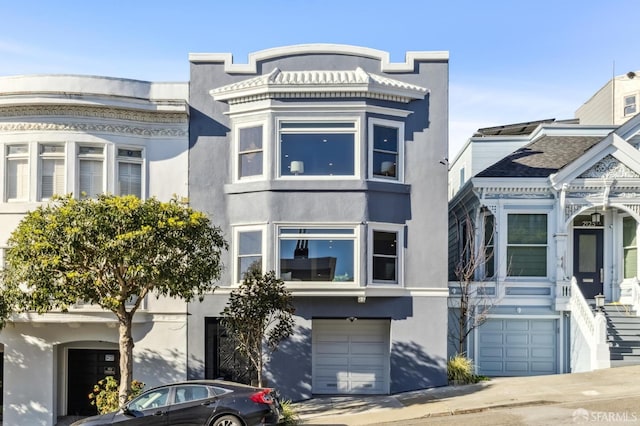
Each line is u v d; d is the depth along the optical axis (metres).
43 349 19.42
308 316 19.59
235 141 20.06
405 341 19.70
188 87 20.27
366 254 19.34
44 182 19.45
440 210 19.94
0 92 19.12
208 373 19.73
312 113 19.64
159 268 14.91
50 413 19.23
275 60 20.44
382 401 18.44
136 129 19.84
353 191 19.45
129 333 16.02
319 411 17.56
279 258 19.41
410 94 19.94
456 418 15.34
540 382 18.84
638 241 22.45
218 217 19.98
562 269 22.12
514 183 22.42
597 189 22.31
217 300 19.69
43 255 14.70
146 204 15.52
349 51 20.38
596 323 20.27
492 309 22.22
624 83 36.38
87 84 19.56
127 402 14.45
